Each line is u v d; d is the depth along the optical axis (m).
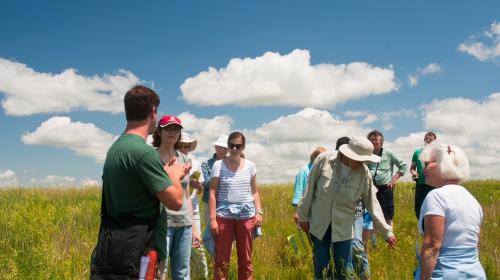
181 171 3.34
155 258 3.15
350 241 5.25
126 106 3.28
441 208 3.20
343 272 5.16
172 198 3.14
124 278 3.04
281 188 17.22
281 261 7.14
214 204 6.06
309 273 6.38
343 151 5.14
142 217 3.18
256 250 7.35
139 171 3.10
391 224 8.62
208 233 6.84
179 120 5.18
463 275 3.11
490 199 14.45
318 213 5.33
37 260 5.70
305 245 5.70
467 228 3.16
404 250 6.77
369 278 5.54
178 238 5.18
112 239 3.09
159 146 5.27
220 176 6.09
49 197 14.55
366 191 5.36
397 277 5.61
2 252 6.59
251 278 6.11
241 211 6.02
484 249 6.77
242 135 6.12
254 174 6.25
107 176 3.19
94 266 3.14
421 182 8.99
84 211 11.40
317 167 5.42
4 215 9.70
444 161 3.34
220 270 5.96
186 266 5.22
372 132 8.58
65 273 5.40
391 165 8.66
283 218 10.65
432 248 3.17
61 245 6.87
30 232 7.89
